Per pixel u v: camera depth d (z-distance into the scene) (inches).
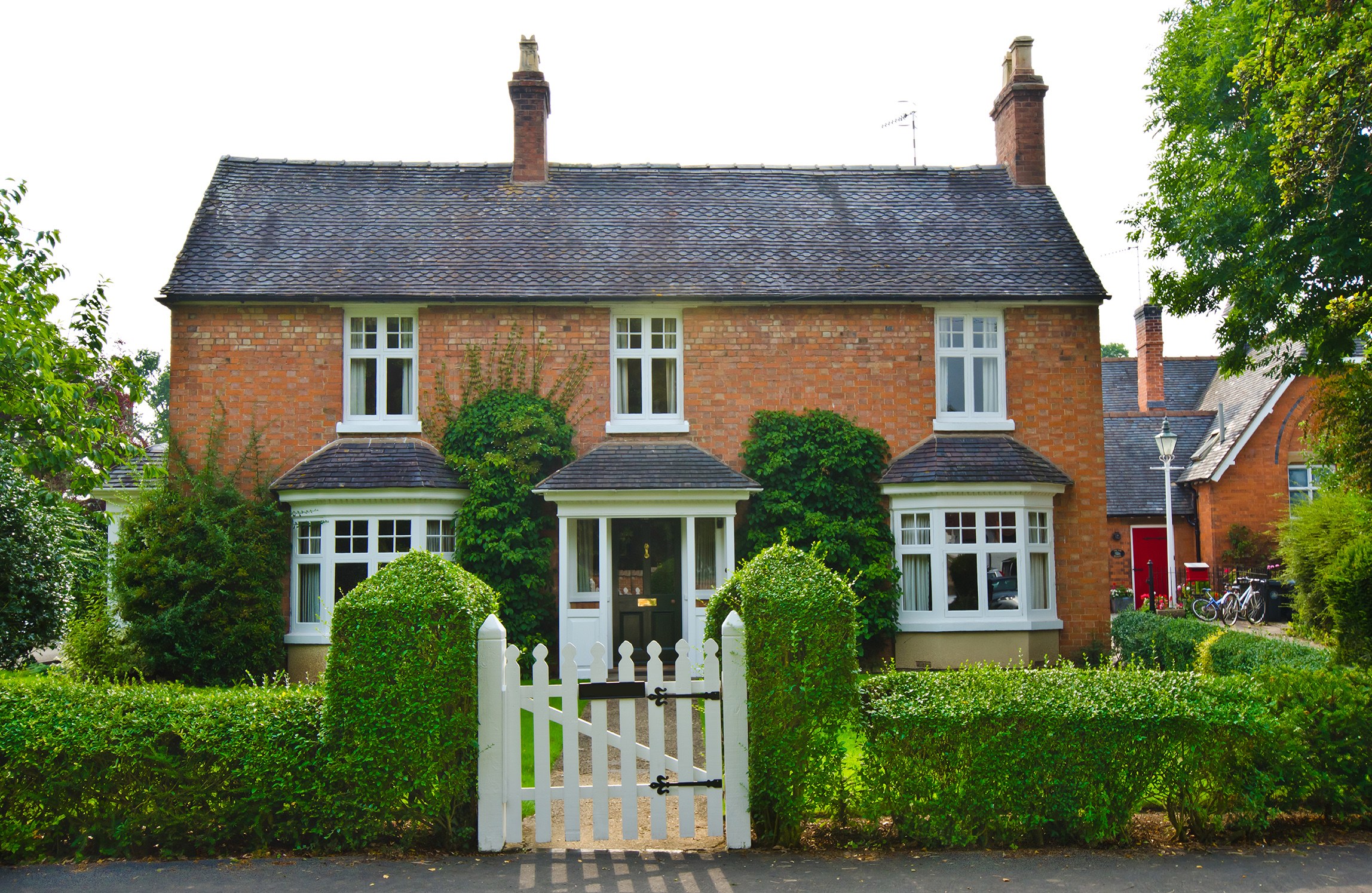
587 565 623.2
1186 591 937.5
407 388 621.6
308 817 252.2
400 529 584.7
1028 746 253.9
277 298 597.9
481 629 256.1
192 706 252.7
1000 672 273.6
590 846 263.6
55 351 421.1
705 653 261.0
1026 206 709.3
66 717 247.9
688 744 259.6
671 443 621.3
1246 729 256.1
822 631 256.7
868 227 686.5
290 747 249.9
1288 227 514.0
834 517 608.7
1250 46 529.3
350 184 693.9
